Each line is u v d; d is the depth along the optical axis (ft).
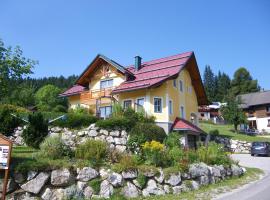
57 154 44.86
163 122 95.35
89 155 45.21
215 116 272.72
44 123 55.67
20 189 36.42
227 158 65.82
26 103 151.94
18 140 75.10
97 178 41.50
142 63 122.21
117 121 76.79
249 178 62.64
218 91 391.65
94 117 83.76
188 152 56.85
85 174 40.86
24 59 67.10
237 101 181.57
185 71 117.19
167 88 98.53
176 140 70.49
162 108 96.43
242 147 136.67
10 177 36.14
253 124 227.20
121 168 43.11
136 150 58.23
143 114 88.79
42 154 44.47
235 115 174.19
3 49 64.69
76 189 39.34
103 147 47.96
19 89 70.03
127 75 105.91
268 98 222.28
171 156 52.24
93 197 39.63
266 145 111.96
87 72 115.24
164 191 44.91
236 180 59.77
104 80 112.68
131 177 43.24
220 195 45.52
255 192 46.83
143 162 49.55
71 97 127.24
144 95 95.71
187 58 107.86
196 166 52.26
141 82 98.78
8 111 64.28
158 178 45.32
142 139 61.16
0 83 63.57
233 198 42.65
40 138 53.78
